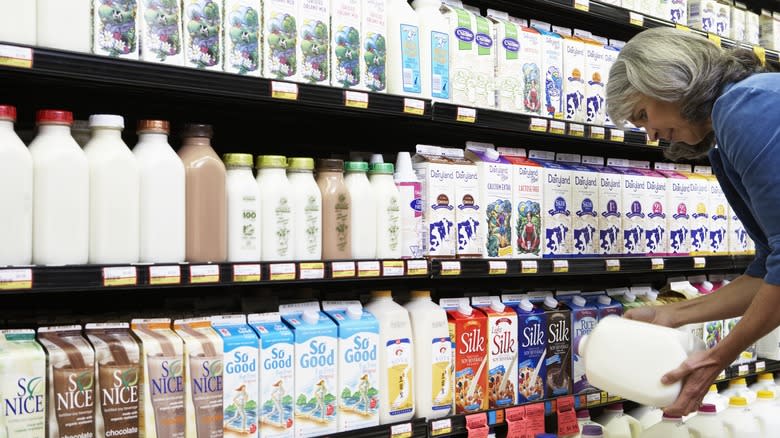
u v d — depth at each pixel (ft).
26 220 5.70
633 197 10.11
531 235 8.97
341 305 7.70
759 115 5.63
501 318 8.68
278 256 7.02
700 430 8.55
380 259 7.55
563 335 9.32
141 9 6.21
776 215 5.59
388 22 7.87
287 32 7.00
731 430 8.89
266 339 6.81
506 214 8.73
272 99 6.84
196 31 6.47
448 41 8.23
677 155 7.15
